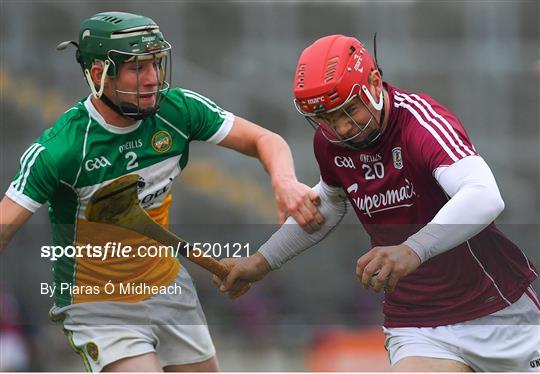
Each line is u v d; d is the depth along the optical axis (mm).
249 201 44344
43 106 48156
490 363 14188
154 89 13672
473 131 46312
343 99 13008
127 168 14078
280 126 47000
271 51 50062
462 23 50219
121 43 13398
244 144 14922
